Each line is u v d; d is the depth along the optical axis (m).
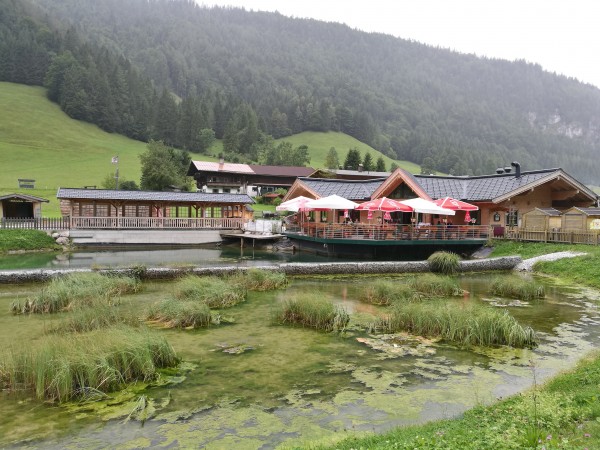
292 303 13.47
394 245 28.12
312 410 7.51
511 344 11.16
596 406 6.37
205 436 6.63
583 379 8.09
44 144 100.62
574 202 33.62
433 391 8.31
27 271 18.61
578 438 5.31
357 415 7.32
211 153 131.75
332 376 9.04
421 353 10.54
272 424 7.00
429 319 12.10
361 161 104.62
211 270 20.52
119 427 6.89
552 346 11.16
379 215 34.12
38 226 33.88
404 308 12.92
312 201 30.14
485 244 30.08
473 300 16.78
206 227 38.66
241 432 6.75
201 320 12.71
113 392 8.16
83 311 12.41
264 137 137.25
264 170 81.19
